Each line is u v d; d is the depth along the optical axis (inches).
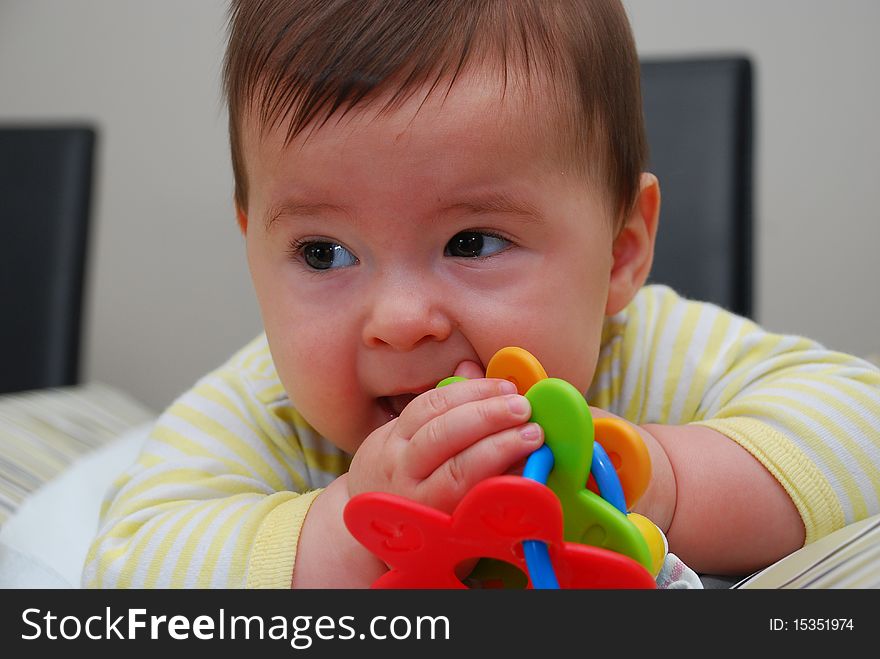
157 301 86.8
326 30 26.1
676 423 33.5
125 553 26.8
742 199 49.3
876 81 74.1
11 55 88.4
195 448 31.6
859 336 75.8
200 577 25.3
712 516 26.7
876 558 21.2
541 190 26.4
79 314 61.4
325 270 27.0
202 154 84.8
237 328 85.4
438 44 25.6
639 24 77.4
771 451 27.1
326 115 25.3
